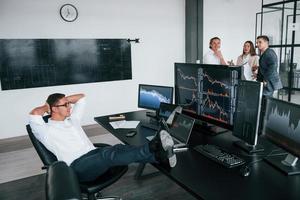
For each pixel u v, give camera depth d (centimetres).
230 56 639
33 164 321
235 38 636
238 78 188
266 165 155
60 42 434
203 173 146
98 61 469
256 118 166
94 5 453
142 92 278
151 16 507
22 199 245
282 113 153
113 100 496
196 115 234
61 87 448
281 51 499
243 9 631
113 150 186
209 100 217
